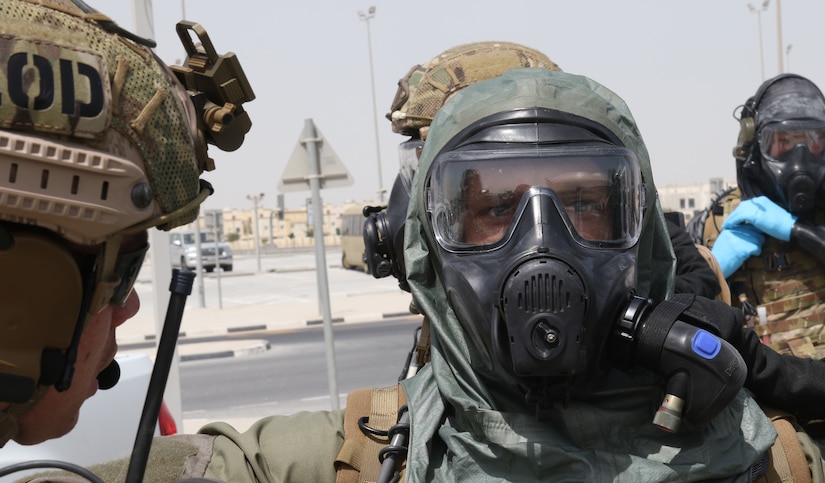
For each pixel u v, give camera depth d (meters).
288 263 49.62
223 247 42.06
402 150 2.43
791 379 1.75
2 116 0.95
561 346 1.37
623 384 1.60
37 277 1.00
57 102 0.97
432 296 1.67
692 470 1.53
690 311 1.56
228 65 1.19
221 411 10.63
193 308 24.86
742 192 4.90
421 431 1.60
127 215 1.02
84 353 1.10
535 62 2.51
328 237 88.56
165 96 1.09
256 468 1.60
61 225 0.99
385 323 19.47
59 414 1.10
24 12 0.99
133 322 21.17
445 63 2.51
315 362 14.25
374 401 1.72
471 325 1.49
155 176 1.06
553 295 1.38
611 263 1.47
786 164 4.57
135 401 4.72
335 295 26.78
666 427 1.47
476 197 1.52
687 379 1.46
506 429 1.54
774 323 4.72
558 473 1.52
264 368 13.87
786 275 4.71
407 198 2.35
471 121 1.62
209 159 1.22
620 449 1.56
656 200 1.75
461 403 1.58
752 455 1.59
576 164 1.52
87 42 1.02
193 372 13.80
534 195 1.47
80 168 0.98
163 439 1.69
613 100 1.69
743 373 1.47
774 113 4.65
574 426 1.54
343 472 1.63
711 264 3.24
